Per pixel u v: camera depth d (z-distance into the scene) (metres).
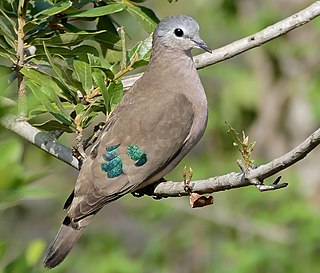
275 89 20.94
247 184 8.58
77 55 10.52
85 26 16.03
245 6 21.17
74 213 9.94
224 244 19.48
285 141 20.97
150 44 10.95
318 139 7.93
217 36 21.92
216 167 20.39
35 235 20.28
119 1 10.88
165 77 11.26
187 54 11.41
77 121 9.81
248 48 11.31
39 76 9.90
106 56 11.07
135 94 11.08
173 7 22.39
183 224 20.33
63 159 10.16
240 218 20.02
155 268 20.12
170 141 10.66
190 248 20.25
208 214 20.09
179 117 10.84
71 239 9.87
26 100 10.09
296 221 19.70
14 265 9.37
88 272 19.64
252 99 20.83
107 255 19.94
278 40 20.30
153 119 10.69
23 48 10.06
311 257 19.00
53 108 9.57
